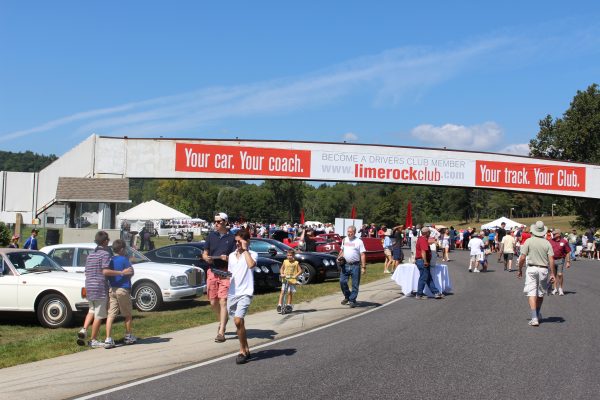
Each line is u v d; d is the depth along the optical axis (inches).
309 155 1321.4
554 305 575.8
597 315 505.7
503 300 617.9
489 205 5689.0
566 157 2797.7
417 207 5413.4
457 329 434.9
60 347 384.5
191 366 328.8
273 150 1307.8
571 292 699.4
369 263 1198.3
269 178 1307.8
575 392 263.4
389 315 519.5
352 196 5497.1
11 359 347.3
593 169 1435.8
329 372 304.5
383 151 1350.9
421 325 456.8
